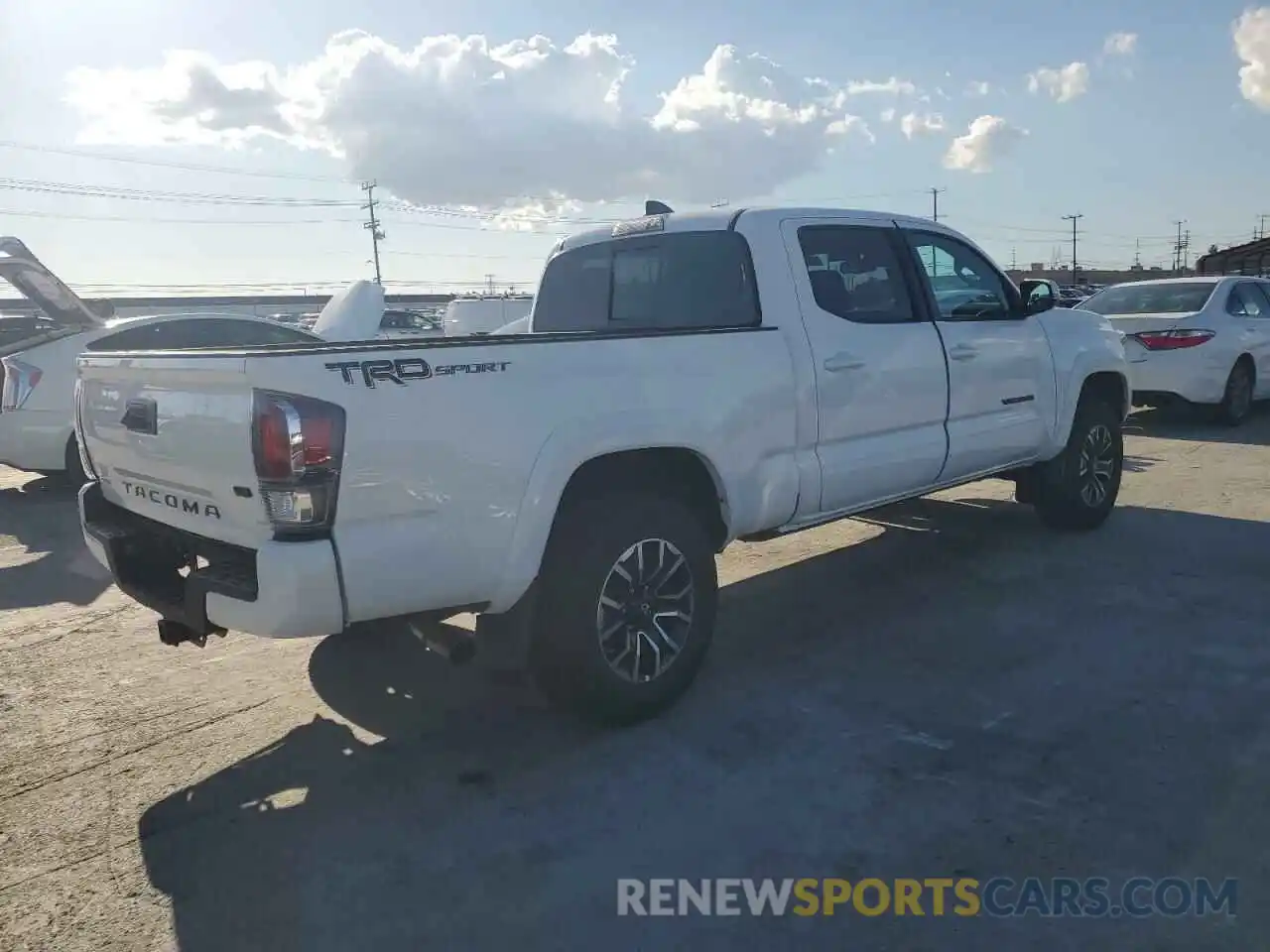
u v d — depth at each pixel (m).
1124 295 12.31
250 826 3.40
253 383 3.13
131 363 3.77
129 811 3.53
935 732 3.92
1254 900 2.85
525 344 3.66
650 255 5.17
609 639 3.92
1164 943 2.69
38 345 8.84
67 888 3.07
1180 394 11.24
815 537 7.00
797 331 4.68
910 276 5.41
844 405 4.86
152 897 3.01
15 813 3.53
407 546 3.36
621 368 3.93
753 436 4.41
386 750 3.95
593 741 3.95
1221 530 6.83
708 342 4.27
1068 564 6.10
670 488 4.42
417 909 2.91
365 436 3.25
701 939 2.75
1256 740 3.77
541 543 3.67
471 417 3.48
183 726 4.22
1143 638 4.85
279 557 3.17
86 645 5.25
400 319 22.05
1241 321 11.59
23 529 7.92
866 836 3.22
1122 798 3.39
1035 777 3.54
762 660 4.72
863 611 5.39
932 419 5.39
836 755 3.76
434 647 3.59
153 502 3.89
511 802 3.50
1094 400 6.78
